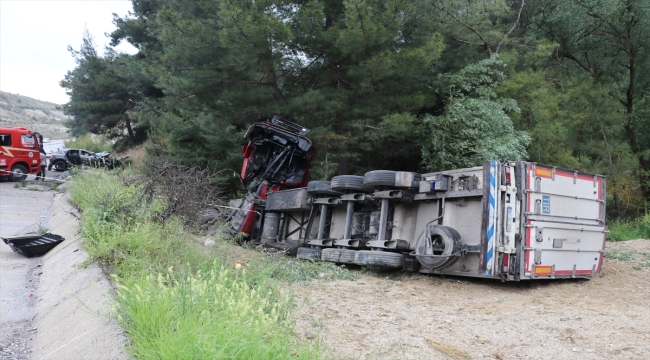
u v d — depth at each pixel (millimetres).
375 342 5301
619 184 21219
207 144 20281
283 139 13531
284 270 8742
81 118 47125
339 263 10281
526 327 6148
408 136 17516
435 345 5340
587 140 22406
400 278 9367
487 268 8070
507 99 17625
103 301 5426
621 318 6605
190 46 16734
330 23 17562
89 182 13656
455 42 19203
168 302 4453
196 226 9281
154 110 21719
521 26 24906
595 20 23625
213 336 3701
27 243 10062
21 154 27250
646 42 23047
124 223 7816
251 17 15062
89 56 40312
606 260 10930
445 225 8938
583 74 24281
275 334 4055
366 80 16172
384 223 9648
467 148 16859
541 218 8578
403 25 16672
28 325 6191
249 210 12812
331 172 17125
